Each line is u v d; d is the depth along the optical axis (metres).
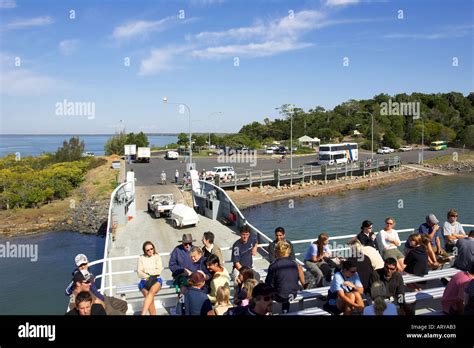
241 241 9.02
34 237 31.03
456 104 144.25
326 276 9.05
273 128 135.12
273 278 6.86
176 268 7.95
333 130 124.69
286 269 6.84
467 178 63.72
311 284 8.59
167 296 9.58
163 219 22.64
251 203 44.66
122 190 23.55
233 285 9.35
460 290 6.44
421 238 8.67
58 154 63.78
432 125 110.75
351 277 6.78
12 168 47.16
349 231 31.97
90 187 46.78
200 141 105.19
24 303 17.88
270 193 49.75
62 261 24.62
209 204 22.47
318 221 35.94
